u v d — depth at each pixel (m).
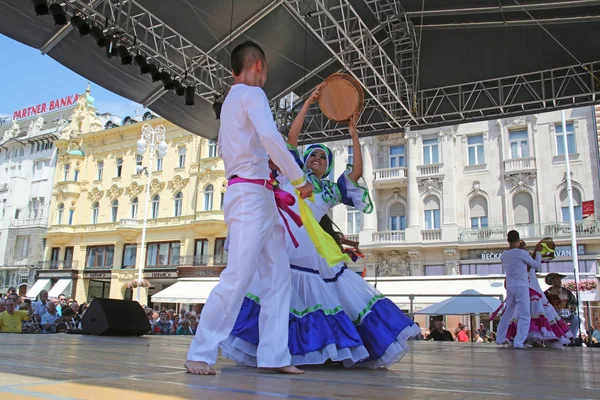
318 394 1.84
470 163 24.61
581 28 10.61
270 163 2.84
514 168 23.36
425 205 24.92
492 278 17.64
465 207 24.20
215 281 24.89
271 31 11.22
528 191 22.98
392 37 12.02
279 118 13.67
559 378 2.81
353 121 3.77
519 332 6.55
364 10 11.20
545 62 11.77
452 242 23.69
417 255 24.34
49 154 38.16
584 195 21.95
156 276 30.61
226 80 11.98
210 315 2.47
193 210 30.42
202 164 30.52
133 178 33.28
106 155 34.91
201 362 2.38
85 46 10.02
